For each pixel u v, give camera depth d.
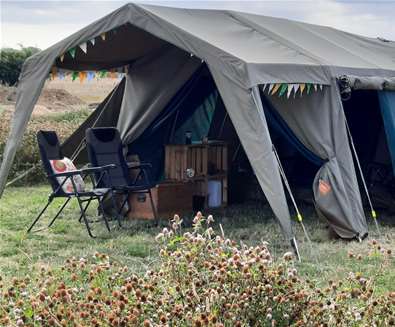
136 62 9.00
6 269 5.84
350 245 6.93
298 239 7.19
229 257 3.54
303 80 6.96
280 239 7.17
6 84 28.47
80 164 9.86
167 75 8.70
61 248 6.71
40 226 7.78
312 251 6.60
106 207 8.38
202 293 3.19
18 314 3.01
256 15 8.91
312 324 3.19
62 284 3.40
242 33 7.81
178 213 8.34
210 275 3.33
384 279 5.55
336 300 3.40
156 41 8.38
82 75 9.31
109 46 8.27
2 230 7.52
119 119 9.02
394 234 7.61
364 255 6.48
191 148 8.66
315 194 7.30
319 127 7.31
